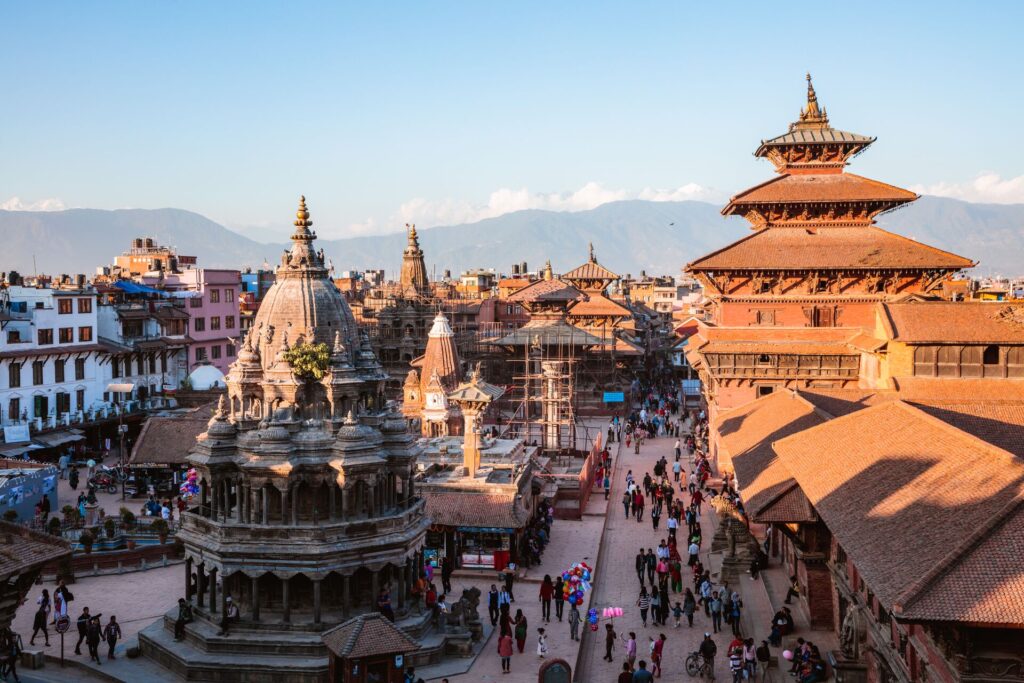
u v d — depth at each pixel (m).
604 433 124.31
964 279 152.00
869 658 37.22
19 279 115.56
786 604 50.12
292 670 44.72
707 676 44.94
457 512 63.03
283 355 51.12
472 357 152.38
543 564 65.19
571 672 42.31
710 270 93.25
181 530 51.06
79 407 105.00
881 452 40.31
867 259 92.69
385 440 52.19
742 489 50.88
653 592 53.84
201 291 137.75
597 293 165.25
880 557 30.42
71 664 47.97
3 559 36.34
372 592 49.06
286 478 48.06
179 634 48.84
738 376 91.69
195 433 86.12
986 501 29.95
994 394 72.25
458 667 47.16
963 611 25.31
